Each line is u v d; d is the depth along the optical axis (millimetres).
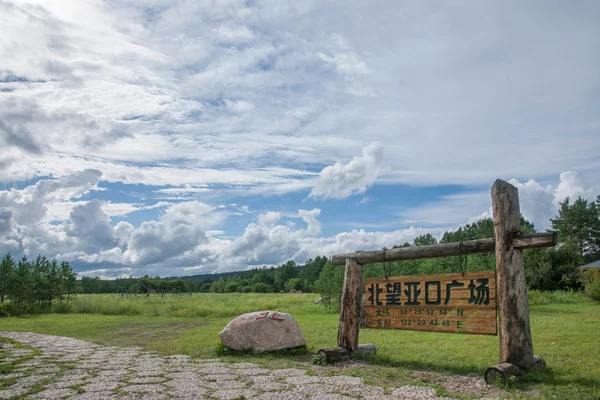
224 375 7277
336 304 22203
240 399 5688
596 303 21391
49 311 25625
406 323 8367
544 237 6488
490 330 7270
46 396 5879
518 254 6824
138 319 19922
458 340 10789
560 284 32531
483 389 6121
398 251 8578
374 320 8844
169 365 8305
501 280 6875
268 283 87562
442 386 6371
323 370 7668
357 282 9086
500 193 7051
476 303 7492
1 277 25625
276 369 7770
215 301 31875
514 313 6691
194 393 6012
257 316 9758
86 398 5762
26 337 12945
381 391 6023
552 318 14500
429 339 11062
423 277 8242
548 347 8945
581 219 46219
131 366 8188
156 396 5859
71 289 28797
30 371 7637
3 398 5777
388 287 8727
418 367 7773
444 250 7969
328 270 22781
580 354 8156
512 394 5754
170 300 34344
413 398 5648
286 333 9602
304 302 28906
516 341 6605
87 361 8773
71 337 13336
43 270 26812
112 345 11500
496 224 7055
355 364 8203
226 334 9680
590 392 5695
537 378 6395
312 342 10805
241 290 81125
